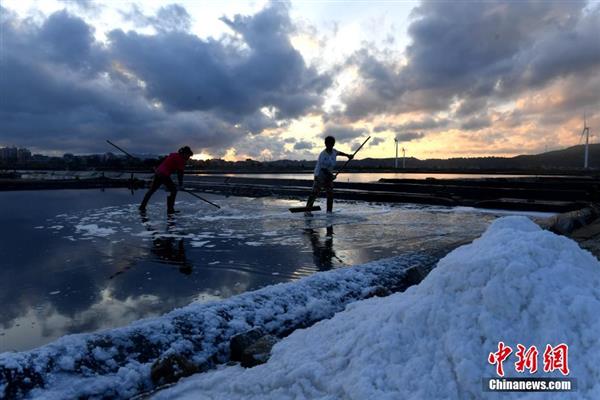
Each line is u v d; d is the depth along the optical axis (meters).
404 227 7.72
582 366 1.65
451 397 1.68
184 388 2.20
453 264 2.20
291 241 6.45
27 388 2.05
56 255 5.50
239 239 6.64
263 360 2.35
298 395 1.92
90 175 27.56
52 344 2.30
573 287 1.92
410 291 2.39
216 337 2.69
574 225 6.52
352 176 36.47
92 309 3.48
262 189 15.70
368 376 1.83
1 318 3.29
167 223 8.45
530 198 11.78
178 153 10.29
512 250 2.12
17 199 14.09
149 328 2.59
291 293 3.26
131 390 2.22
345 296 3.40
